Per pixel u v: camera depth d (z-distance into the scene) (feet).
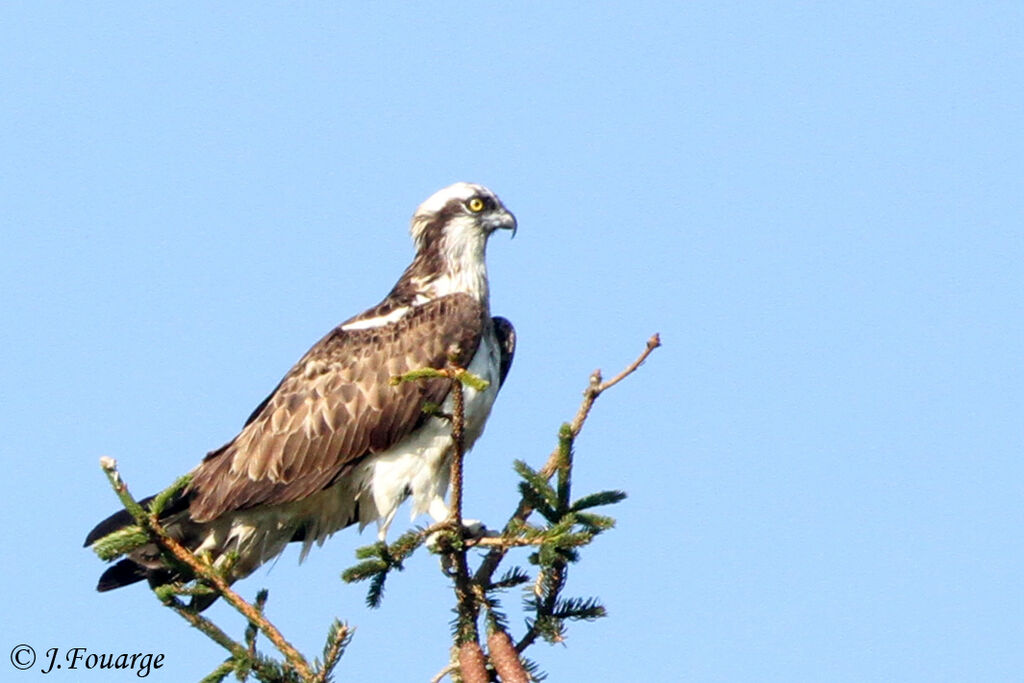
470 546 31.99
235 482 46.75
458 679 32.65
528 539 30.99
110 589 43.98
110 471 31.01
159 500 31.48
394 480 47.11
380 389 46.98
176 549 31.53
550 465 34.50
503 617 32.35
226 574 31.99
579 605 32.63
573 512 31.27
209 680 30.37
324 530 48.88
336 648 29.50
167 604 31.22
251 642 30.94
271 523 48.06
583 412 32.78
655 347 32.45
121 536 31.30
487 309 50.44
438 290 49.80
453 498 31.60
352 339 48.24
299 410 47.19
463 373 29.45
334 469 47.03
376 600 32.12
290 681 30.40
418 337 47.70
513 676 30.89
